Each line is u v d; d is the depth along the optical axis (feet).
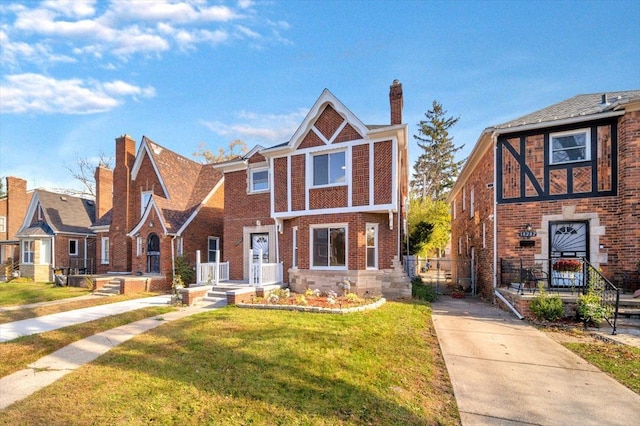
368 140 42.78
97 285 55.01
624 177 35.29
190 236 61.00
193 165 80.28
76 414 13.96
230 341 23.39
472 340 25.00
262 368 18.60
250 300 39.34
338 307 33.27
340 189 44.09
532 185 39.58
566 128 38.32
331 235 44.75
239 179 56.75
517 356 21.54
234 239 56.29
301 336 24.36
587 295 30.32
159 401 15.01
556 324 29.71
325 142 45.34
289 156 47.65
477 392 16.31
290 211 47.06
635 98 33.55
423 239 84.02
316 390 16.02
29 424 13.23
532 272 36.81
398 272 44.27
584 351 22.59
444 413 14.33
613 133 36.55
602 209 36.58
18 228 104.42
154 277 55.01
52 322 31.45
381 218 45.06
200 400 15.07
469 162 54.49
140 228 60.29
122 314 34.24
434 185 156.97
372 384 16.75
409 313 33.45
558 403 15.20
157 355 21.12
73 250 88.22
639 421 13.66
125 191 71.10
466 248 65.05
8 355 21.83
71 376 18.04
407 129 41.73
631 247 34.60
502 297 37.83
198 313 34.30
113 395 15.62
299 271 45.70
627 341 24.73
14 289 60.29
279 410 14.19
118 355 21.30
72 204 97.09
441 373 18.70
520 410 14.57
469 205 61.52
